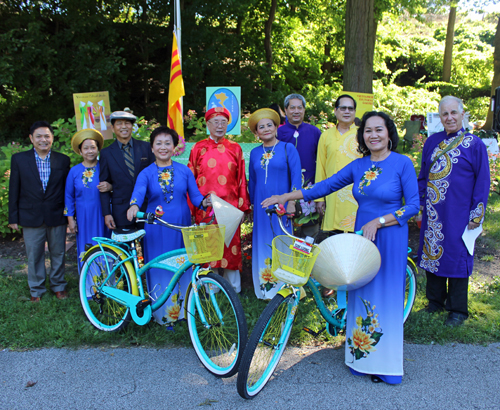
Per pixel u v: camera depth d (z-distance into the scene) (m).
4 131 14.81
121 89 16.70
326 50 23.72
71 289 4.62
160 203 3.66
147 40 16.50
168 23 16.44
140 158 4.10
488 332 3.61
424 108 20.59
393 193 2.91
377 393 2.83
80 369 3.14
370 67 10.02
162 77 15.61
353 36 9.85
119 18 17.53
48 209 4.22
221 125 4.09
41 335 3.55
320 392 2.85
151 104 16.41
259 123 4.08
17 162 4.18
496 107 4.37
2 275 5.02
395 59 27.34
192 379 3.02
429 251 3.87
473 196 3.65
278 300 2.80
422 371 3.08
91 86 13.92
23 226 4.19
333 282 2.77
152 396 2.82
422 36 28.66
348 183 3.18
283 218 4.14
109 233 4.41
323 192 3.21
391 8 13.62
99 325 3.72
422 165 3.98
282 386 2.92
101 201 4.04
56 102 14.96
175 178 3.67
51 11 14.90
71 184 4.26
